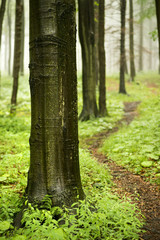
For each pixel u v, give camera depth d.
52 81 2.85
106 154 6.06
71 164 3.06
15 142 6.53
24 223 2.80
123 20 14.91
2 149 5.84
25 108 12.71
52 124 2.88
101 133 8.40
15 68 10.77
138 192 3.96
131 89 19.52
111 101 14.02
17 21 10.38
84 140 7.61
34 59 2.88
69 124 3.02
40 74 2.85
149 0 17.28
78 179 3.16
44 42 2.81
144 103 12.47
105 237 2.63
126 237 2.66
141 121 8.38
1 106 12.84
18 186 3.96
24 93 16.88
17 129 8.13
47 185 2.92
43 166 2.93
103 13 10.22
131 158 5.24
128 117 10.52
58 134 2.94
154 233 2.86
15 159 5.04
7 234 2.60
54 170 2.94
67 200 2.95
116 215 2.96
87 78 10.19
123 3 14.44
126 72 26.50
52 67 2.84
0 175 4.34
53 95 2.86
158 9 7.54
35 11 2.83
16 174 4.45
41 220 2.78
